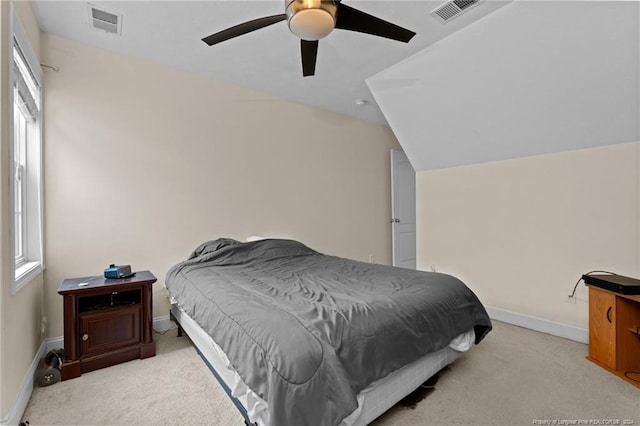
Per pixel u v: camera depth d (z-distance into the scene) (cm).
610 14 189
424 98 306
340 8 159
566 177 265
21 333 175
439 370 196
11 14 156
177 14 216
